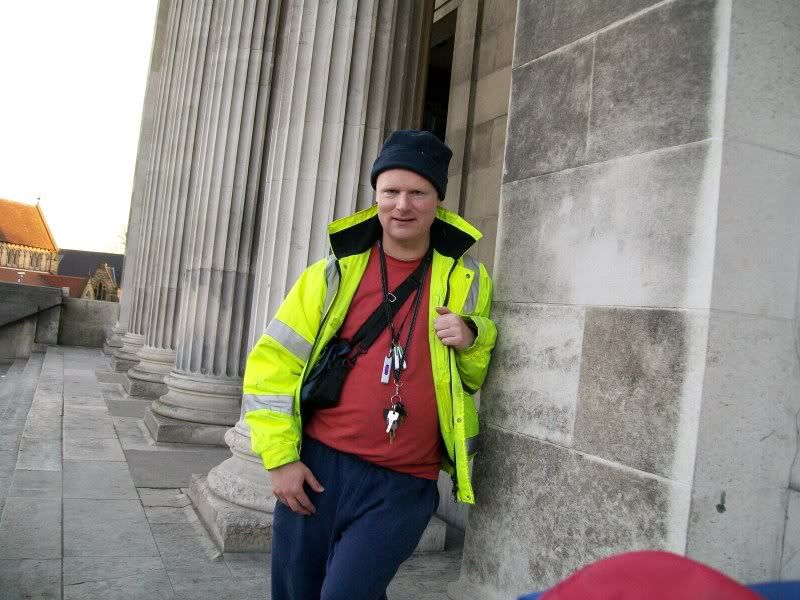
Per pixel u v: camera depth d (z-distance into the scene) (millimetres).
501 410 2828
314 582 2283
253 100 7625
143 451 6500
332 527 2219
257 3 7750
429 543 4363
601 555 2285
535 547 2568
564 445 2482
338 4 4805
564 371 2520
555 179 2668
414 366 2230
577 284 2500
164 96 14297
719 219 2020
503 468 2777
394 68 4957
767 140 2105
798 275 2174
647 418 2170
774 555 2139
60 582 3420
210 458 6402
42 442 6574
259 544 4035
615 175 2383
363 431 2189
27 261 98312
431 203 2172
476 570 2877
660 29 2268
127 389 10344
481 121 6934
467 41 7336
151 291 13219
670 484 2068
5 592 3250
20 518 4328
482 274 2516
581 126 2564
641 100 2311
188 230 10734
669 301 2137
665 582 699
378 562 2084
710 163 2053
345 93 4762
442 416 2240
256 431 2197
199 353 7301
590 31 2566
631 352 2250
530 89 2863
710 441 2021
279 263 4828
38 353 16578
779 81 2127
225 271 7352
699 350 2023
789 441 2156
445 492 5457
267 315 4824
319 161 4754
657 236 2201
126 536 4145
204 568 3734
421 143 2154
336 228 2293
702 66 2117
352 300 2305
